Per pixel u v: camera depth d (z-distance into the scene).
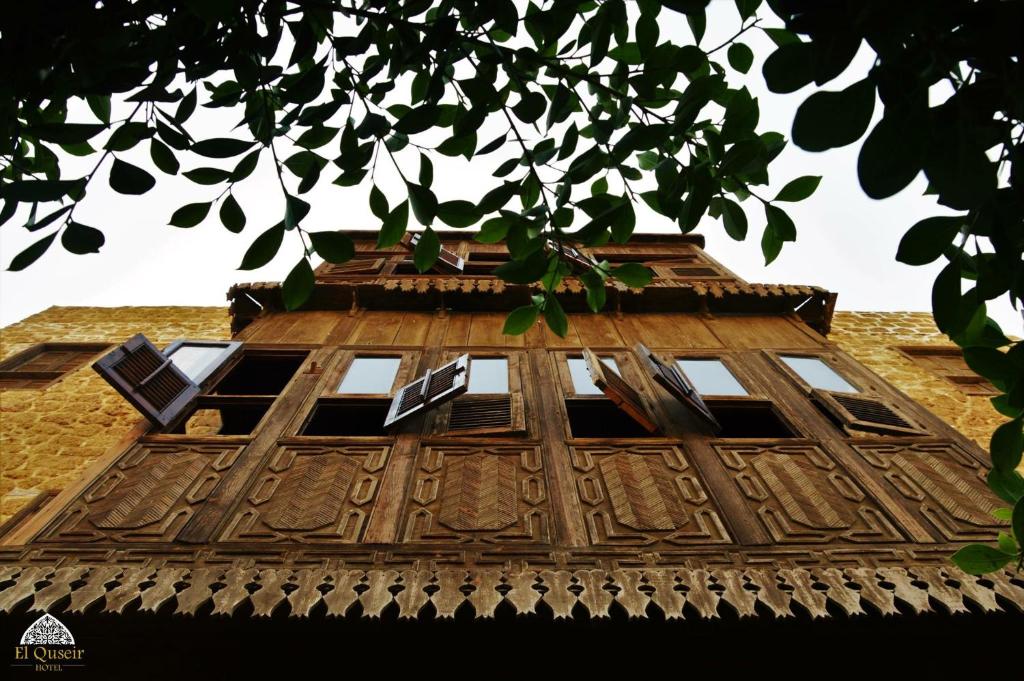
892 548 4.91
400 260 12.36
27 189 2.20
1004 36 1.52
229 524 5.03
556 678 4.38
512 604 4.11
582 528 5.09
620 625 4.47
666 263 13.05
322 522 5.07
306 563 4.59
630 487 5.64
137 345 6.89
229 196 2.54
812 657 4.50
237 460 5.92
